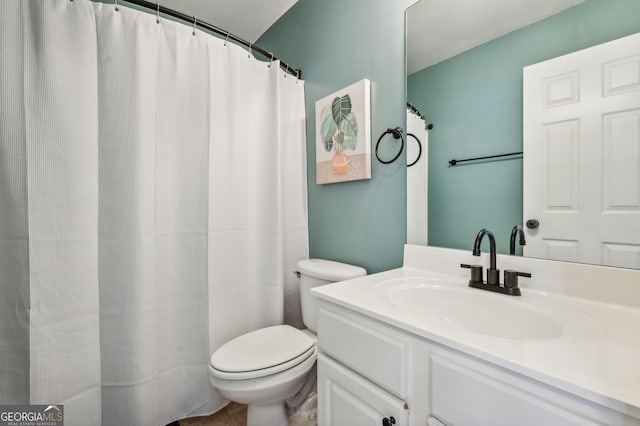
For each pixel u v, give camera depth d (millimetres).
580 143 808
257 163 1620
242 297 1522
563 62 840
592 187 788
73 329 1077
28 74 1008
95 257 1120
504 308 829
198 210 1384
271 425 1187
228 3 1902
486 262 1005
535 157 894
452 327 638
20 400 1016
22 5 1008
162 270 1305
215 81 1401
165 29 1287
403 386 686
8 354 1017
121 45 1181
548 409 469
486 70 1005
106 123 1170
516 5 938
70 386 1072
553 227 858
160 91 1283
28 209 1008
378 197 1364
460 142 1076
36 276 1015
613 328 629
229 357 1156
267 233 1617
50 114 1030
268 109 1636
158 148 1282
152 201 1234
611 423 415
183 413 1357
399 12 1265
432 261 1148
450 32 1102
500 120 973
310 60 1775
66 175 1058
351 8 1493
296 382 1164
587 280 794
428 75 1165
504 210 965
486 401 542
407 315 711
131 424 1197
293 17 1922
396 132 1266
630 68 732
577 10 814
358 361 803
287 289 1757
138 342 1195
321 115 1638
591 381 437
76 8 1078
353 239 1498
